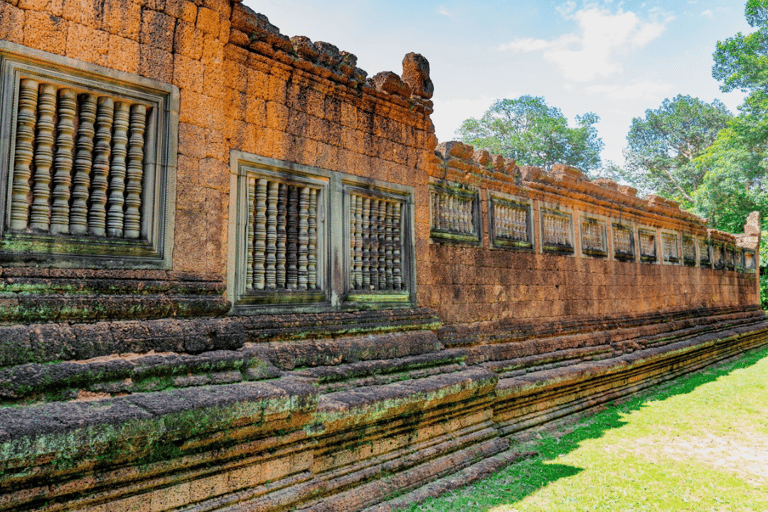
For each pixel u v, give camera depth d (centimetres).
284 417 367
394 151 619
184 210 383
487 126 3544
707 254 1598
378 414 464
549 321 887
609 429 727
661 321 1227
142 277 350
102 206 350
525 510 456
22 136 320
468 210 767
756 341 1669
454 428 567
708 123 3538
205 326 367
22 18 317
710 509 467
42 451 254
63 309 306
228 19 423
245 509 345
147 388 322
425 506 459
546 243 915
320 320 499
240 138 461
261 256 476
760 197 2412
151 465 302
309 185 520
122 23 357
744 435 695
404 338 573
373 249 590
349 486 440
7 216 310
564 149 3453
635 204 1222
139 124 367
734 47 2745
